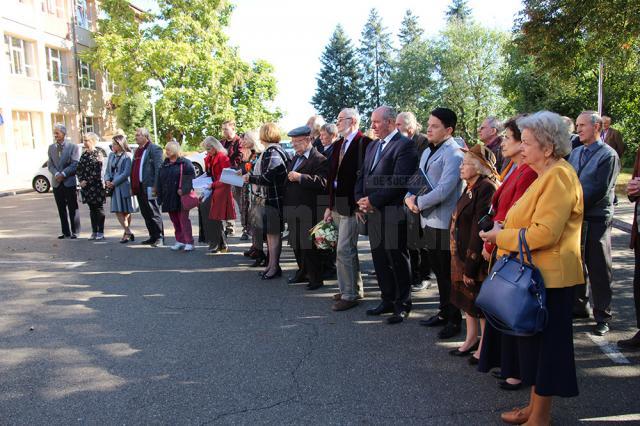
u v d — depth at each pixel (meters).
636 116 19.75
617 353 3.89
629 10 10.94
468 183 3.78
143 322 4.72
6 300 5.44
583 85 21.94
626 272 6.17
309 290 5.76
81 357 3.94
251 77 31.66
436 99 42.88
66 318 4.85
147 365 3.78
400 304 4.72
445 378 3.54
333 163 5.25
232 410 3.11
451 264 3.93
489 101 40.34
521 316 2.55
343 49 64.19
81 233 9.64
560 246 2.62
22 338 4.35
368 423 2.96
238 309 5.09
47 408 3.17
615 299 5.20
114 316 4.90
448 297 4.43
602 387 3.35
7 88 22.16
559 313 2.65
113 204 8.27
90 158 8.63
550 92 24.94
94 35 27.64
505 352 3.11
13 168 22.44
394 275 4.76
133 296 5.54
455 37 41.28
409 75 44.19
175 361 3.85
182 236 7.89
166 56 26.66
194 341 4.25
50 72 26.03
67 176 8.80
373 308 5.08
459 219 3.79
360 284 5.39
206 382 3.50
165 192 7.64
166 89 27.22
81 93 28.59
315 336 4.35
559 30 12.34
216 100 28.61
